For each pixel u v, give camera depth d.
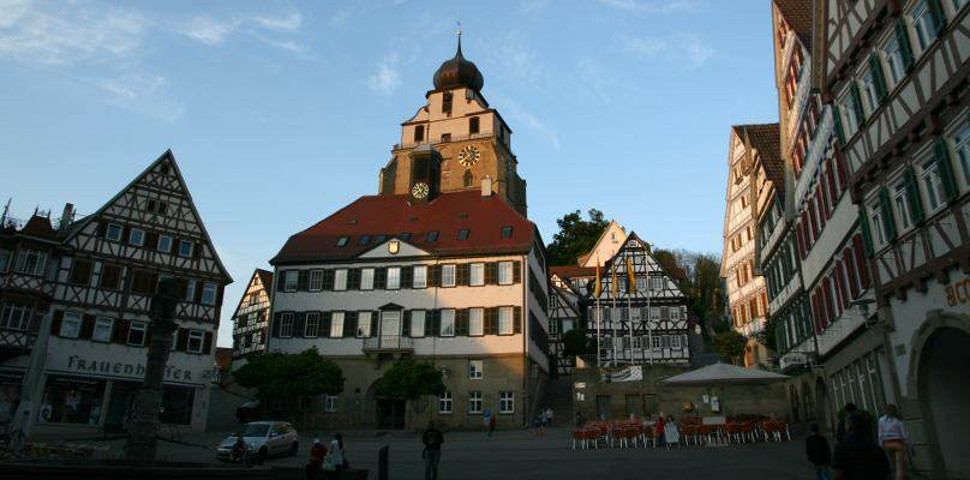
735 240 57.34
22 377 36.59
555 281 76.81
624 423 30.38
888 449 13.10
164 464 15.92
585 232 103.56
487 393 46.38
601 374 45.62
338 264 51.97
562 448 28.78
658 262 65.50
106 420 39.09
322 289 51.62
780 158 38.53
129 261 41.88
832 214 24.06
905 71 15.36
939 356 15.57
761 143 40.72
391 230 54.62
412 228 54.38
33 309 37.31
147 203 43.53
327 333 50.38
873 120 17.28
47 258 38.44
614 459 23.31
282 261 52.94
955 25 13.38
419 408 46.44
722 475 17.98
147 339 41.66
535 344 51.19
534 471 20.88
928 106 14.45
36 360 25.42
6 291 36.44
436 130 82.81
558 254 102.44
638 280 65.31
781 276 37.09
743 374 27.58
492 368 46.84
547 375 56.53
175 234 44.25
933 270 14.76
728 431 27.06
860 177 18.20
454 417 46.28
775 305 39.66
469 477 20.00
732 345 55.03
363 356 49.16
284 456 28.89
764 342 50.06
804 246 30.38
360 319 50.19
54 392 37.50
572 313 68.94
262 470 13.61
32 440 33.44
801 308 32.66
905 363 16.59
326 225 56.56
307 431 45.12
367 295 50.59
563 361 66.06
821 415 30.38
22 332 36.69
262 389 42.72
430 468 17.67
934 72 14.23
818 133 25.02
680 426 29.31
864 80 18.00
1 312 36.19
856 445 7.29
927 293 15.34
